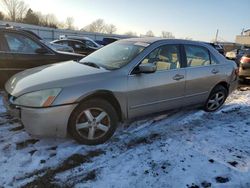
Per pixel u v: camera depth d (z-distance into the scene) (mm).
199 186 2910
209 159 3424
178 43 4504
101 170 3137
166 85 4184
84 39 16906
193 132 4238
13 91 3535
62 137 3545
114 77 3676
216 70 5004
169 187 2873
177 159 3402
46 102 3252
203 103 5023
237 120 4875
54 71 3852
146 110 4078
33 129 3307
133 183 2918
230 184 2953
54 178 2967
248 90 7820
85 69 3834
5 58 5430
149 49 4102
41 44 5941
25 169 3092
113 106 3799
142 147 3689
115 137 3957
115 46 4605
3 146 3555
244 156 3535
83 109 3494
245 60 9047
